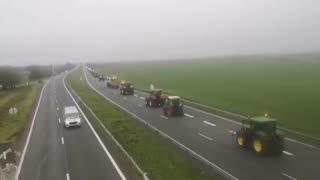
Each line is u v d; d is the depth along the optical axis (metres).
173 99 44.16
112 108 54.38
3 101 74.19
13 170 25.98
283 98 56.22
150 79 111.19
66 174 24.38
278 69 134.75
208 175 22.03
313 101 51.69
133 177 22.78
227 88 74.31
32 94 86.94
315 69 127.00
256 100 55.19
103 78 119.06
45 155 29.84
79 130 39.62
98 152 29.55
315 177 20.92
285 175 21.47
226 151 27.52
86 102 62.03
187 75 121.56
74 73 180.75
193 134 33.91
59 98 74.25
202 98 59.78
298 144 28.58
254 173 22.06
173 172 22.88
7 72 103.12
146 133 35.06
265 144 25.42
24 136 38.66
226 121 39.62
